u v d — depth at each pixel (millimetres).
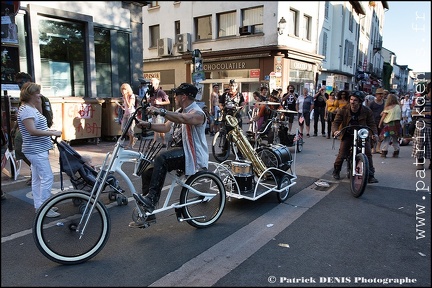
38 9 9109
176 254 3576
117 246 3736
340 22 23969
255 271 3273
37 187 4465
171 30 20938
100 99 9844
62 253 3383
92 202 3502
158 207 4906
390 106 8656
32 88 4148
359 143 5988
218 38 18953
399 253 3660
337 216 4695
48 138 4402
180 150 3988
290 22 18297
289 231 4184
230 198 5266
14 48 7691
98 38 10875
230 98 11461
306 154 9094
